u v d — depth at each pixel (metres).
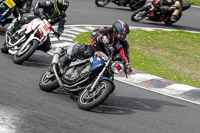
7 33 30.67
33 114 18.56
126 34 20.12
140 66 35.41
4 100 19.89
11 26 31.00
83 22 52.91
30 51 27.70
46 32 28.31
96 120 19.08
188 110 23.75
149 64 36.72
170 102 25.06
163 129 19.39
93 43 21.22
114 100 23.50
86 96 20.58
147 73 33.06
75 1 70.94
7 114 18.05
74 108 20.45
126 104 23.03
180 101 25.72
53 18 29.08
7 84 22.89
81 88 21.22
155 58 39.91
